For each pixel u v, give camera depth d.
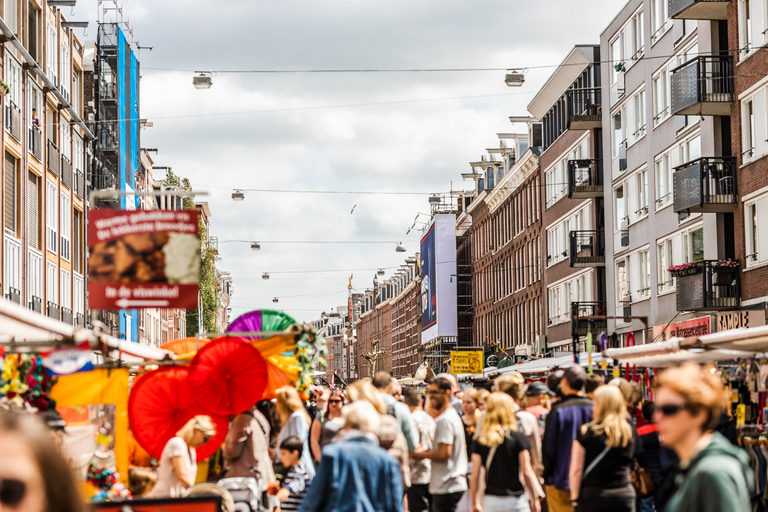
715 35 33.09
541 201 58.97
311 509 7.38
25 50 39.75
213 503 7.70
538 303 60.00
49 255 45.00
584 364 21.08
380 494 7.39
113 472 10.12
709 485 4.48
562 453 10.22
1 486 2.20
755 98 29.91
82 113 53.44
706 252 33.97
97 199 57.00
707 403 4.69
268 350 12.89
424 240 99.00
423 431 12.57
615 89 44.94
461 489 11.41
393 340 140.38
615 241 45.06
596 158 47.97
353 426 7.64
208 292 89.19
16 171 39.53
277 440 12.97
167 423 11.38
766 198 29.11
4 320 8.65
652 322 39.97
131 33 62.00
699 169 31.55
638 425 11.26
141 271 10.14
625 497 8.83
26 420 2.31
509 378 12.14
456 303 89.19
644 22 40.66
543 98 57.22
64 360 9.84
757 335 10.76
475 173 86.12
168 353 11.92
